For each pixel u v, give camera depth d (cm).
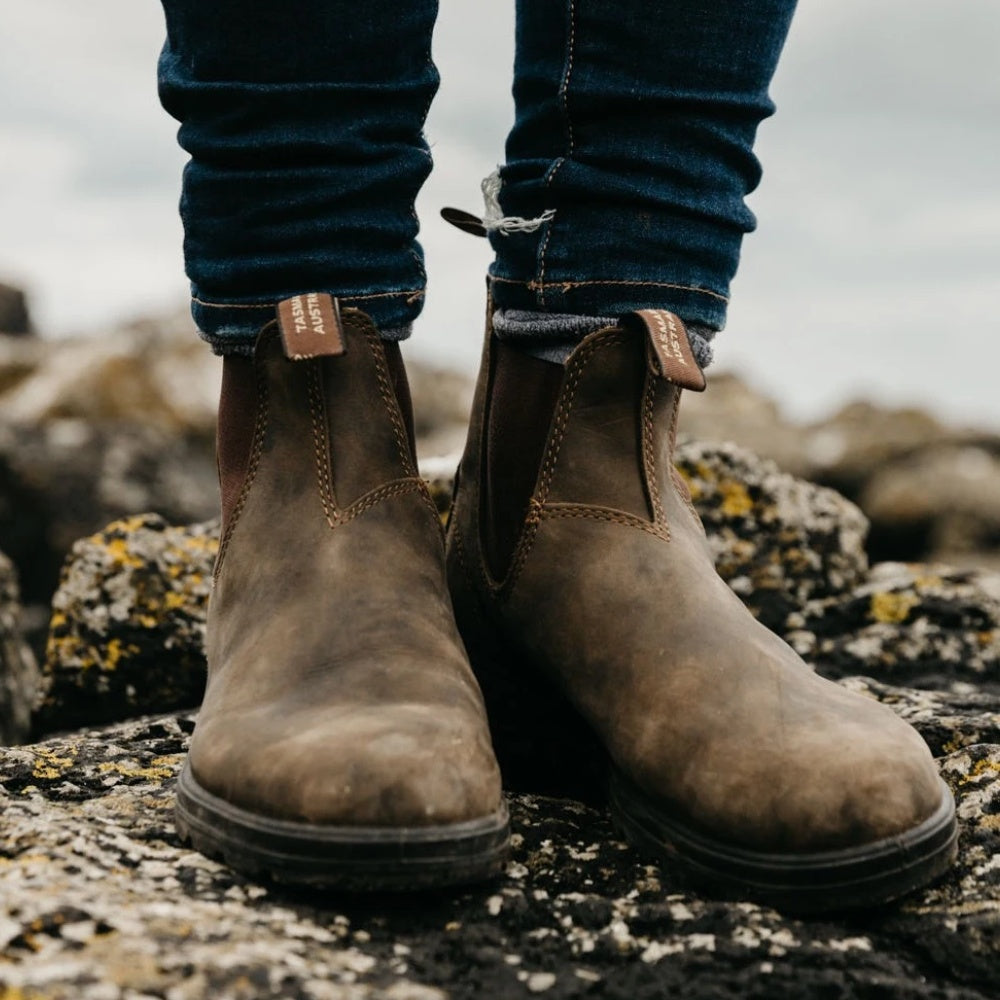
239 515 125
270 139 115
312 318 114
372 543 119
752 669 112
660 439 126
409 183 122
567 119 121
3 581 294
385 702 108
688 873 110
